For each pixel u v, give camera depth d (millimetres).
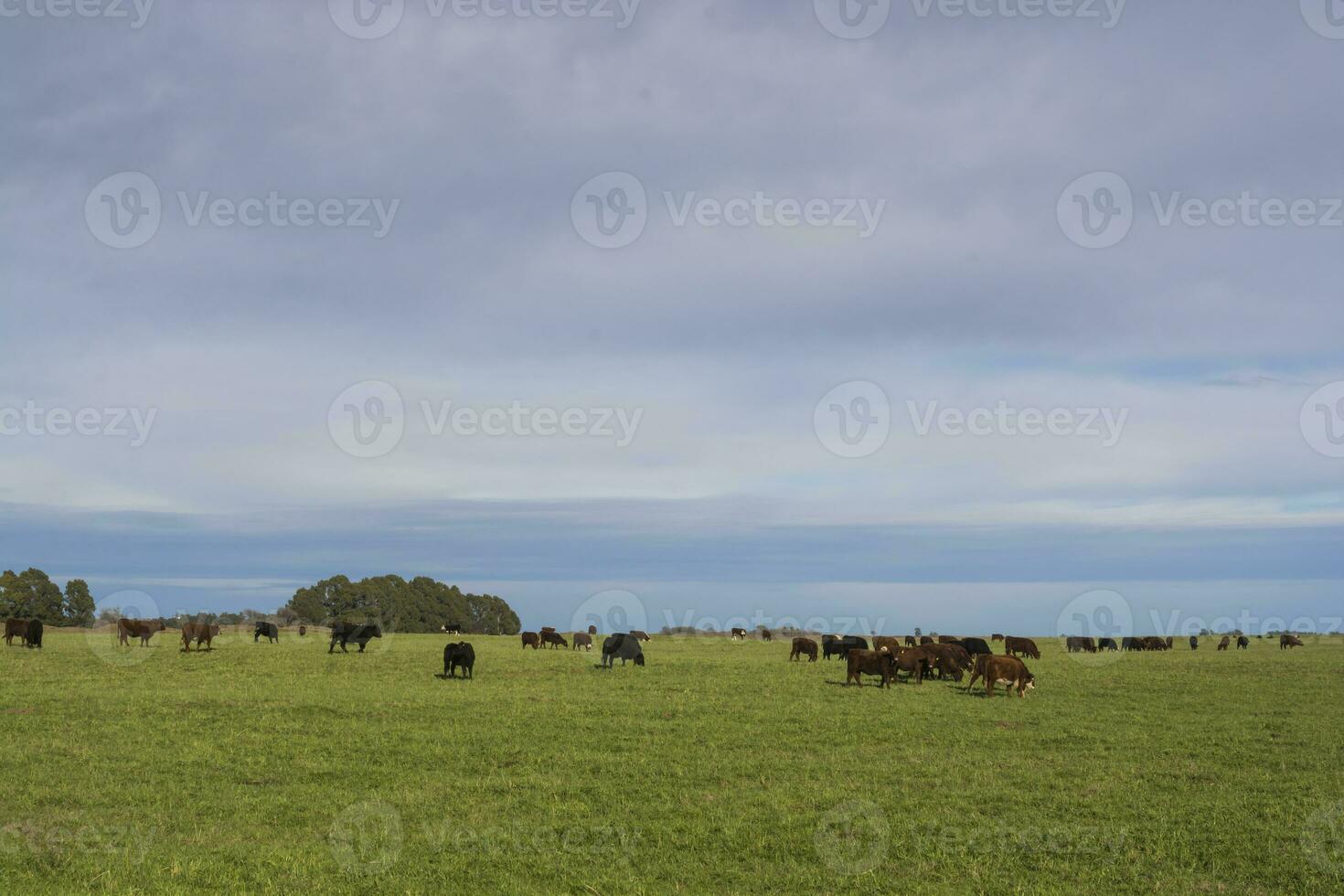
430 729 25594
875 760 22250
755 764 21719
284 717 27109
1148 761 22312
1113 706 31156
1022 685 34438
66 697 29984
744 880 14570
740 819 17453
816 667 44531
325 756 22297
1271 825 16984
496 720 26906
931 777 20609
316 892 13688
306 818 17500
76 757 21828
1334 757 22734
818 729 26000
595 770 21234
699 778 20500
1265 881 14359
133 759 21766
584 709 28969
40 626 50156
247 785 19734
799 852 15812
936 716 28375
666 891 14078
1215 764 21938
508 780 20219
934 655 39812
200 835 16328
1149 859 15375
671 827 17031
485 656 51781
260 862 14875
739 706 30000
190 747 23078
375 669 41562
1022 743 24297
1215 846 15898
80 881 13828
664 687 35469
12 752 22109
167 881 13883
